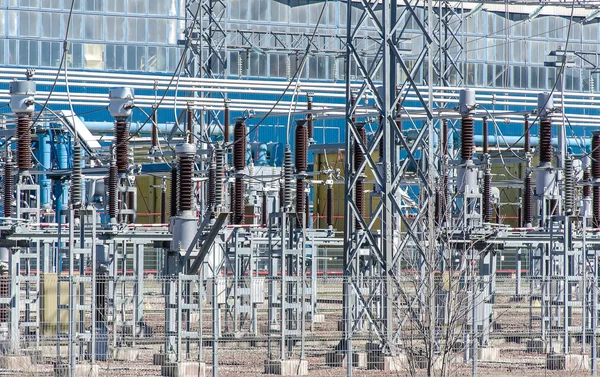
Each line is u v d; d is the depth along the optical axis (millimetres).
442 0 96250
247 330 54688
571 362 43906
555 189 55500
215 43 101938
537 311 66438
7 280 41219
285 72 126000
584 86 135125
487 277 41906
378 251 43344
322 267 91625
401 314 46031
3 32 116125
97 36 119875
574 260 48781
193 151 39344
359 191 50188
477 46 130875
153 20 122125
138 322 48812
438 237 43562
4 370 37469
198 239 39438
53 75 58594
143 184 95500
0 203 65938
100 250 43812
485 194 54000
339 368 42500
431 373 38594
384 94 43312
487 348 46188
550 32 134375
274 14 125812
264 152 95500
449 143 84438
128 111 44781
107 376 37406
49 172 53094
